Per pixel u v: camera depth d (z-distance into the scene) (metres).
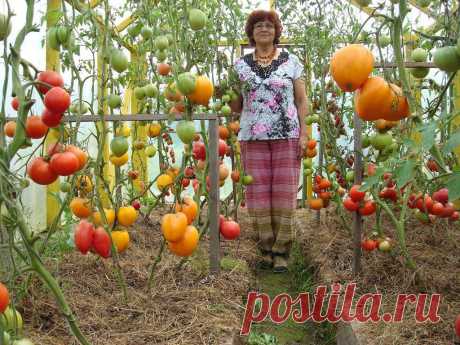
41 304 2.25
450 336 2.09
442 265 2.92
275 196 3.69
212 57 3.56
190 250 2.17
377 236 2.90
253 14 3.60
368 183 1.75
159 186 3.10
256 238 3.90
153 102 4.34
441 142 3.05
